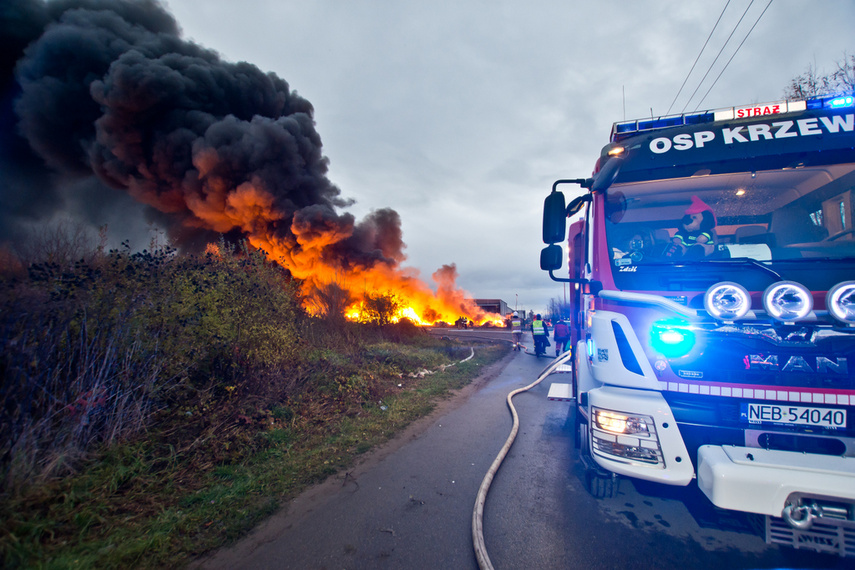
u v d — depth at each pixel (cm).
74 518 260
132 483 313
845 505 204
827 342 236
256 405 480
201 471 350
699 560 250
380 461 410
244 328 520
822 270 263
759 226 315
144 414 389
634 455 254
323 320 1036
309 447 430
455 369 1023
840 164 300
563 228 336
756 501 211
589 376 339
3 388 296
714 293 252
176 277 483
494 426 540
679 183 327
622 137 389
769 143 315
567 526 291
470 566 244
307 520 294
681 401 256
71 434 319
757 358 244
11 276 363
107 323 376
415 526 288
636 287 292
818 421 231
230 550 256
